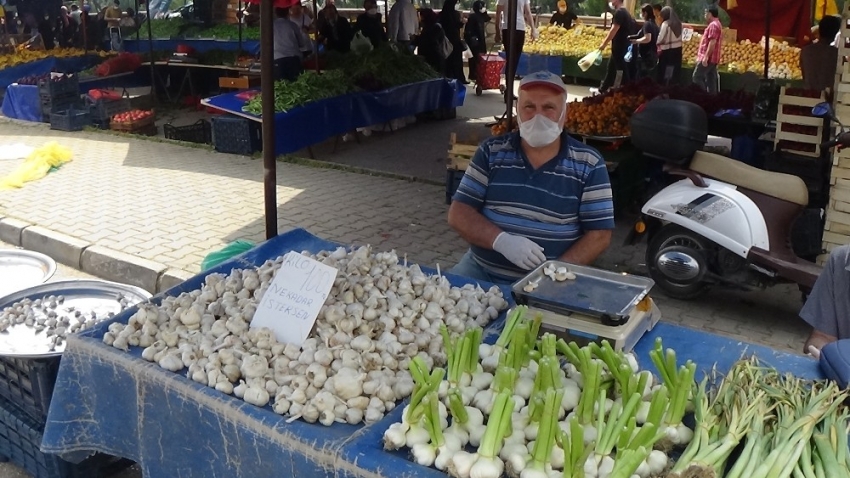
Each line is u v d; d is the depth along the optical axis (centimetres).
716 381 234
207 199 750
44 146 961
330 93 977
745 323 500
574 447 168
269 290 258
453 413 191
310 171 870
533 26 1562
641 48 1338
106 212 707
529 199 344
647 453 175
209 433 225
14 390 332
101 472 336
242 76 1275
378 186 810
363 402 211
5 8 1820
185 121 1262
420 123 1194
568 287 255
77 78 1211
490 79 1502
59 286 368
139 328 264
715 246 500
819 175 548
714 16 1295
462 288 299
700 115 504
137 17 1725
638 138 518
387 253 301
